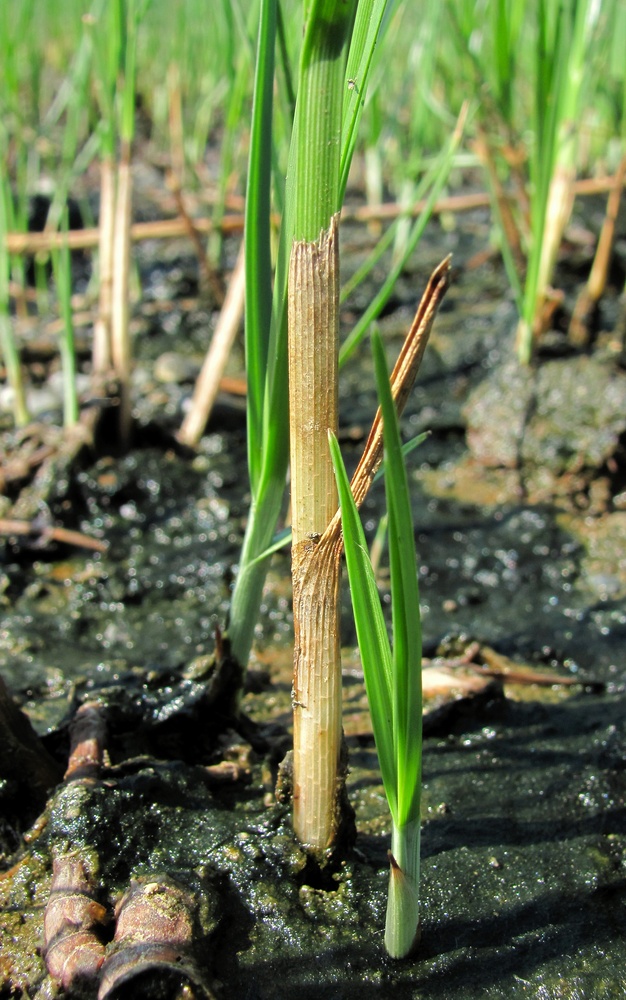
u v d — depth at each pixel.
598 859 0.26
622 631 0.35
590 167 0.79
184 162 0.85
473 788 0.28
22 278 0.60
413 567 0.20
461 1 0.55
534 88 0.42
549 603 0.37
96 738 0.27
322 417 0.22
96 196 0.81
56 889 0.24
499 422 0.46
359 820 0.27
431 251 0.73
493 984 0.23
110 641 0.35
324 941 0.24
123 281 0.45
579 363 0.47
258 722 0.31
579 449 0.44
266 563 0.27
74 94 0.60
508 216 0.52
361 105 0.21
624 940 0.24
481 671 0.33
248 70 0.52
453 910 0.25
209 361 0.47
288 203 0.22
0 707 0.26
